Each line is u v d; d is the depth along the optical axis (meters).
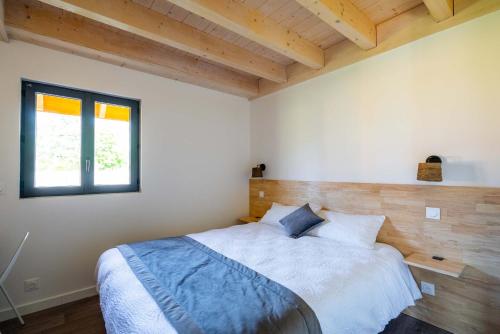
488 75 1.91
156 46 2.84
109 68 2.81
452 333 2.03
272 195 3.69
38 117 2.51
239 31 2.21
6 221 2.27
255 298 1.32
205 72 3.27
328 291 1.44
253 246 2.26
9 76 2.30
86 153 2.73
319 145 3.08
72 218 2.58
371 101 2.59
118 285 1.52
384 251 2.15
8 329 2.11
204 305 1.26
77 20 2.37
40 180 2.50
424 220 2.20
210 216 3.63
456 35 2.05
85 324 2.18
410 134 2.31
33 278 2.38
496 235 1.84
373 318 1.57
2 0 1.96
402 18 2.30
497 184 1.85
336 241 2.41
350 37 2.30
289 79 3.34
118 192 2.91
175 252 2.05
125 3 2.08
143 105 3.05
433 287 2.12
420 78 2.25
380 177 2.51
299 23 2.45
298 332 1.14
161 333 1.08
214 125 3.70
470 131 1.98
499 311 1.82
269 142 3.77
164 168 3.21
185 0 1.81
